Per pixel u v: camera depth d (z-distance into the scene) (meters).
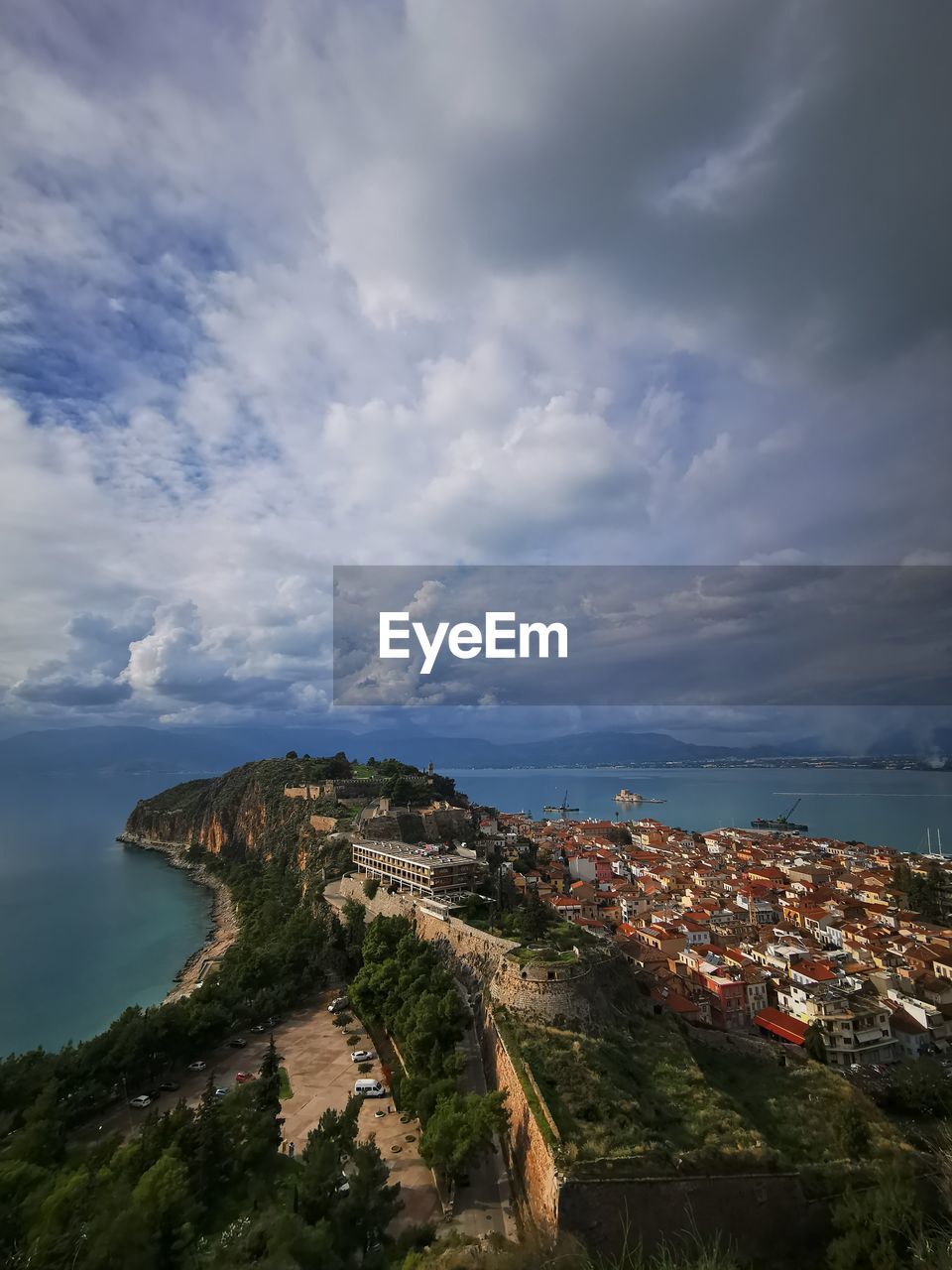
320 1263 49.47
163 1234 52.97
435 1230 58.88
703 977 117.88
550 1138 59.22
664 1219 54.28
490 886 147.38
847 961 129.62
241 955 137.12
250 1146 65.44
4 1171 61.41
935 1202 56.03
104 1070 91.31
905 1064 93.62
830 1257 53.34
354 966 134.75
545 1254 48.84
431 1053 82.25
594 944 105.31
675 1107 71.44
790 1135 73.12
